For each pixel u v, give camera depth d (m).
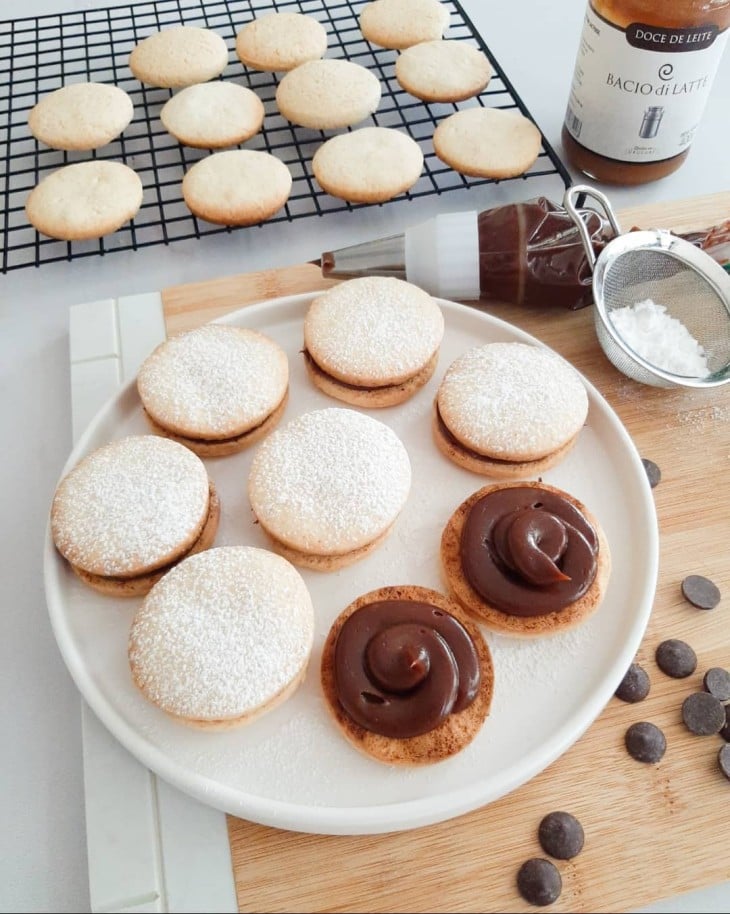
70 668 0.32
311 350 0.39
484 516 0.34
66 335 0.45
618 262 0.42
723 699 0.32
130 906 0.29
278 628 0.31
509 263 0.42
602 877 0.29
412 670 0.30
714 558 0.36
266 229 0.49
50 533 0.34
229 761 0.31
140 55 0.54
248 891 0.29
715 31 0.41
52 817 0.32
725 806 0.31
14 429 0.41
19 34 0.60
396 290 0.40
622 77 0.43
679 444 0.39
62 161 0.52
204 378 0.37
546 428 0.36
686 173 0.51
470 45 0.57
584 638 0.33
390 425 0.39
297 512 0.34
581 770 0.31
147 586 0.33
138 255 0.48
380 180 0.47
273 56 0.54
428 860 0.30
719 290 0.41
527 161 0.48
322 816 0.29
